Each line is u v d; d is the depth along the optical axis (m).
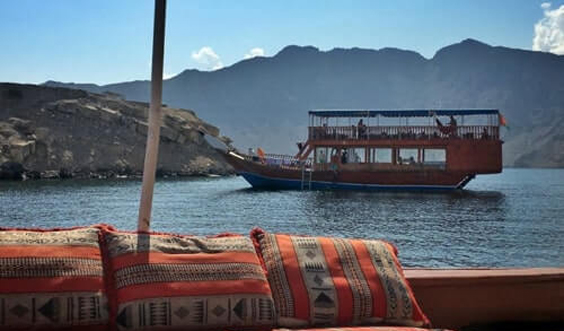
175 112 91.31
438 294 4.52
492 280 4.59
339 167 47.00
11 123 68.81
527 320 4.70
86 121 75.19
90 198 38.22
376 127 45.75
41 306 3.05
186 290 3.32
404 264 15.80
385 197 41.38
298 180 47.69
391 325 3.69
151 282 3.28
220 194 44.19
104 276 3.30
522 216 29.86
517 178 120.75
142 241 3.46
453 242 20.14
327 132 46.72
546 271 4.81
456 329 4.55
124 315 3.17
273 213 30.19
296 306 3.55
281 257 3.74
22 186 51.34
